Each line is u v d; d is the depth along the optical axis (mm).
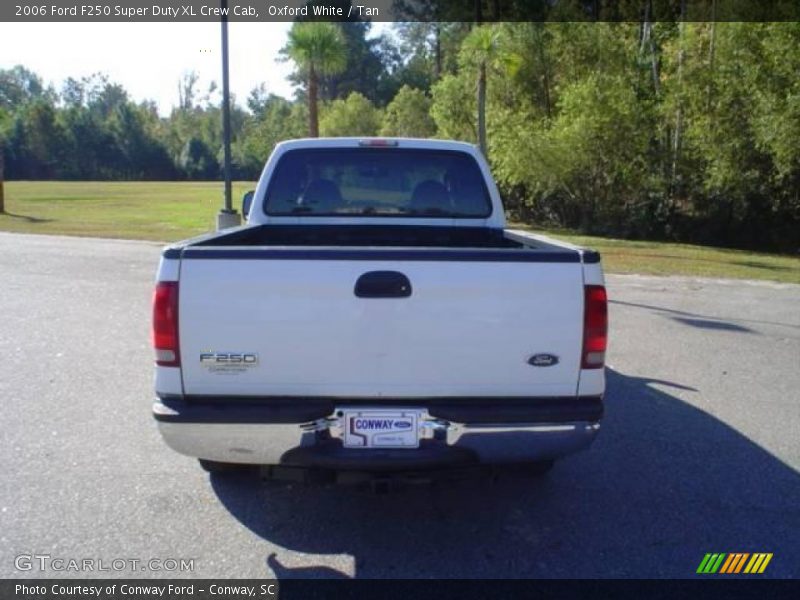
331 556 3264
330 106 51406
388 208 5012
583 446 3111
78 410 5141
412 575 3107
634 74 27125
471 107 30312
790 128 21125
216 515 3637
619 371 6539
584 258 3035
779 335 8258
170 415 2959
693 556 3273
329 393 3035
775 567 3184
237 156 89125
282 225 4973
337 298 2969
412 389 3031
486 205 5043
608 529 3535
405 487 3928
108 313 8672
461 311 2994
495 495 3924
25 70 121875
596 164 27453
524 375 3045
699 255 18234
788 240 24938
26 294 9898
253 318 2973
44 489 3861
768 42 22094
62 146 90375
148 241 17672
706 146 24531
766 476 4180
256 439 3006
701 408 5453
